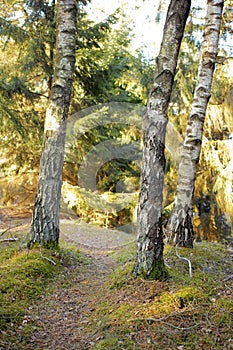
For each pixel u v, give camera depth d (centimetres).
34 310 379
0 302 372
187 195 551
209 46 547
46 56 928
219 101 950
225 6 738
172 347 273
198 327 295
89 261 614
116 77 1077
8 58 969
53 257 542
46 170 569
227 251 588
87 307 392
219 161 932
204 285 385
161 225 402
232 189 898
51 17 916
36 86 1049
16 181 1130
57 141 571
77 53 903
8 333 311
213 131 991
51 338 318
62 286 462
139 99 1279
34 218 574
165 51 392
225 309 318
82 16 994
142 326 306
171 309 322
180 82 970
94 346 293
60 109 571
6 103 862
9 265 488
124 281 413
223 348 266
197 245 611
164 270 401
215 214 1040
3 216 1044
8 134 955
